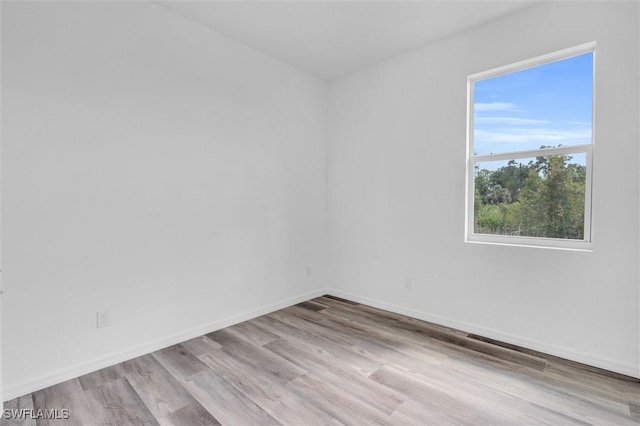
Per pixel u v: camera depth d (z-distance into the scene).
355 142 3.74
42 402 1.88
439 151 3.05
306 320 3.20
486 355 2.45
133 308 2.42
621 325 2.18
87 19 2.17
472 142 2.93
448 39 2.97
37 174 1.99
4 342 1.89
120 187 2.34
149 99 2.48
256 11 2.58
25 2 1.93
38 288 2.01
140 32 2.42
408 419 1.74
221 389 2.02
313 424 1.71
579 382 2.08
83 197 2.17
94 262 2.23
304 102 3.75
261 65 3.28
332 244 4.04
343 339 2.75
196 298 2.80
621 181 2.15
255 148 3.25
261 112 3.29
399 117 3.34
